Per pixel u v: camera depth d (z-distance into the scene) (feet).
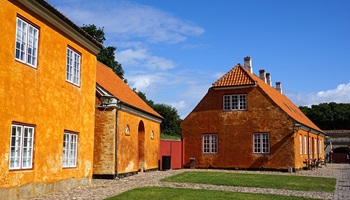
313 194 50.55
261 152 98.48
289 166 94.32
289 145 95.20
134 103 80.28
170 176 72.02
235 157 101.04
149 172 84.33
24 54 40.42
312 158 121.70
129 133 73.82
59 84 47.85
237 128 102.01
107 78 78.13
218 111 104.99
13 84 38.01
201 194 46.55
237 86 102.32
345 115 230.68
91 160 57.72
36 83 42.34
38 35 43.09
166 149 100.48
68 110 50.42
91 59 58.39
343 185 62.54
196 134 106.83
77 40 53.21
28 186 40.65
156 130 93.91
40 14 43.06
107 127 66.59
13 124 38.06
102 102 67.05
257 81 105.50
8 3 37.42
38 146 42.70
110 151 66.08
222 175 75.92
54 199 40.45
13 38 38.14
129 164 73.72
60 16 46.14
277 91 140.87
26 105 40.29
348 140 176.24
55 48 46.85
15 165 38.75
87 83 56.70
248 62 118.93
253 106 100.83
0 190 35.83
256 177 72.84
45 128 44.27
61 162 48.24
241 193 48.88
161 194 45.73
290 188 56.44
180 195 45.16
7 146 36.91
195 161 105.70
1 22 36.35
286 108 110.22
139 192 47.09
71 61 51.85
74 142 52.75
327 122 235.81
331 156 172.24
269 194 48.96
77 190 48.98
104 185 55.83
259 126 99.30
